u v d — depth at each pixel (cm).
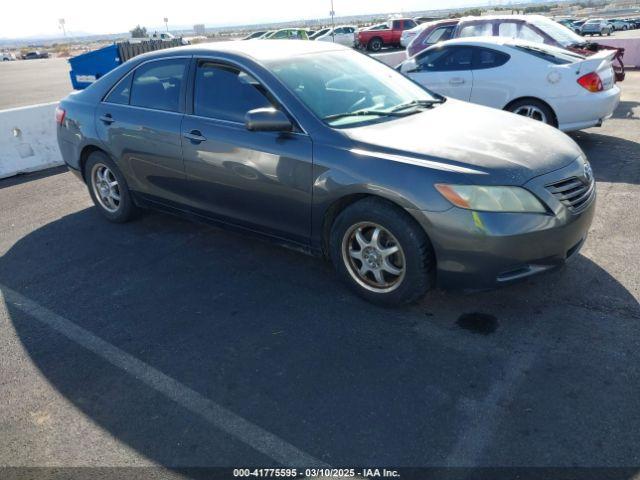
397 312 339
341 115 360
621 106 986
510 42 718
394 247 323
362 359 295
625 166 609
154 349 316
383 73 438
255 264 418
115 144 469
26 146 750
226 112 390
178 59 428
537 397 258
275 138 357
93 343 326
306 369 290
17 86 2347
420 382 274
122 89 470
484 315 329
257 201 380
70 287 398
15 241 493
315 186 340
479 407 254
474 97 728
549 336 304
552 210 301
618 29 4591
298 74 380
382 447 235
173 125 418
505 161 305
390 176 308
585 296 341
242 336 324
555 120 683
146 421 260
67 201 608
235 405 267
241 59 387
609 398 254
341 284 380
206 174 404
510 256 296
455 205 293
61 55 7000
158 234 490
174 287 389
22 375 300
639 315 318
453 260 303
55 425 261
